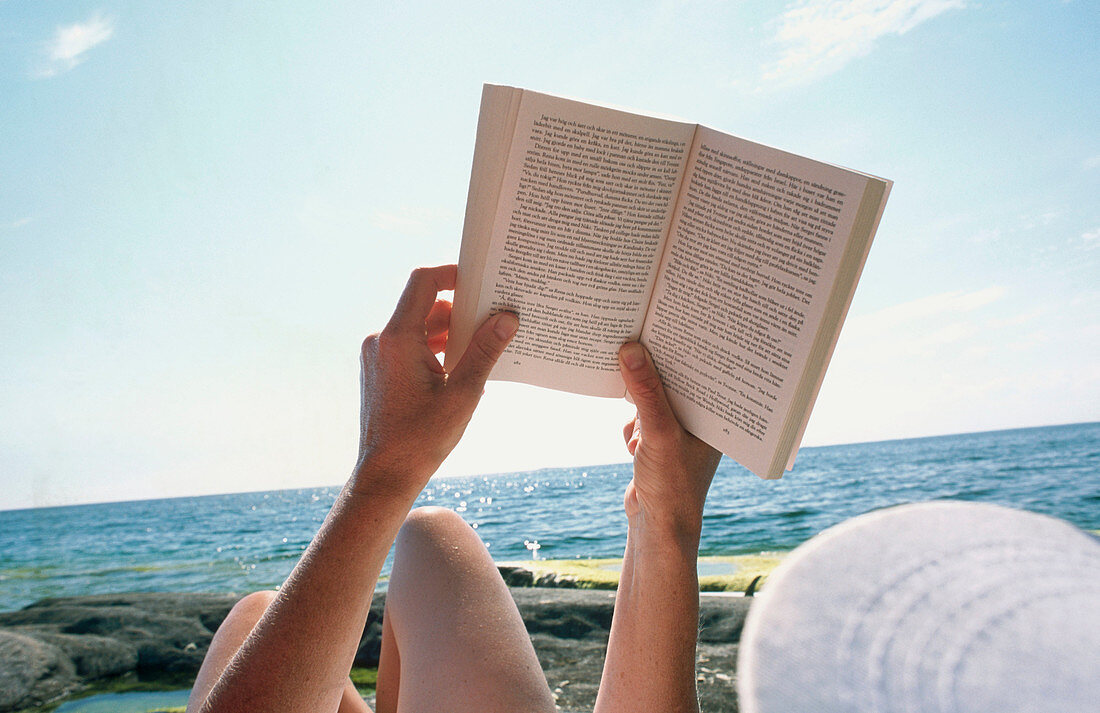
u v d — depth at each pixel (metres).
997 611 0.18
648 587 0.86
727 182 0.98
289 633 0.63
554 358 1.07
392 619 1.17
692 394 1.02
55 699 2.51
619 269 1.03
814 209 0.91
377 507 0.69
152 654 2.91
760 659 0.18
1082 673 0.15
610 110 0.96
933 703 0.16
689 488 0.91
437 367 0.76
